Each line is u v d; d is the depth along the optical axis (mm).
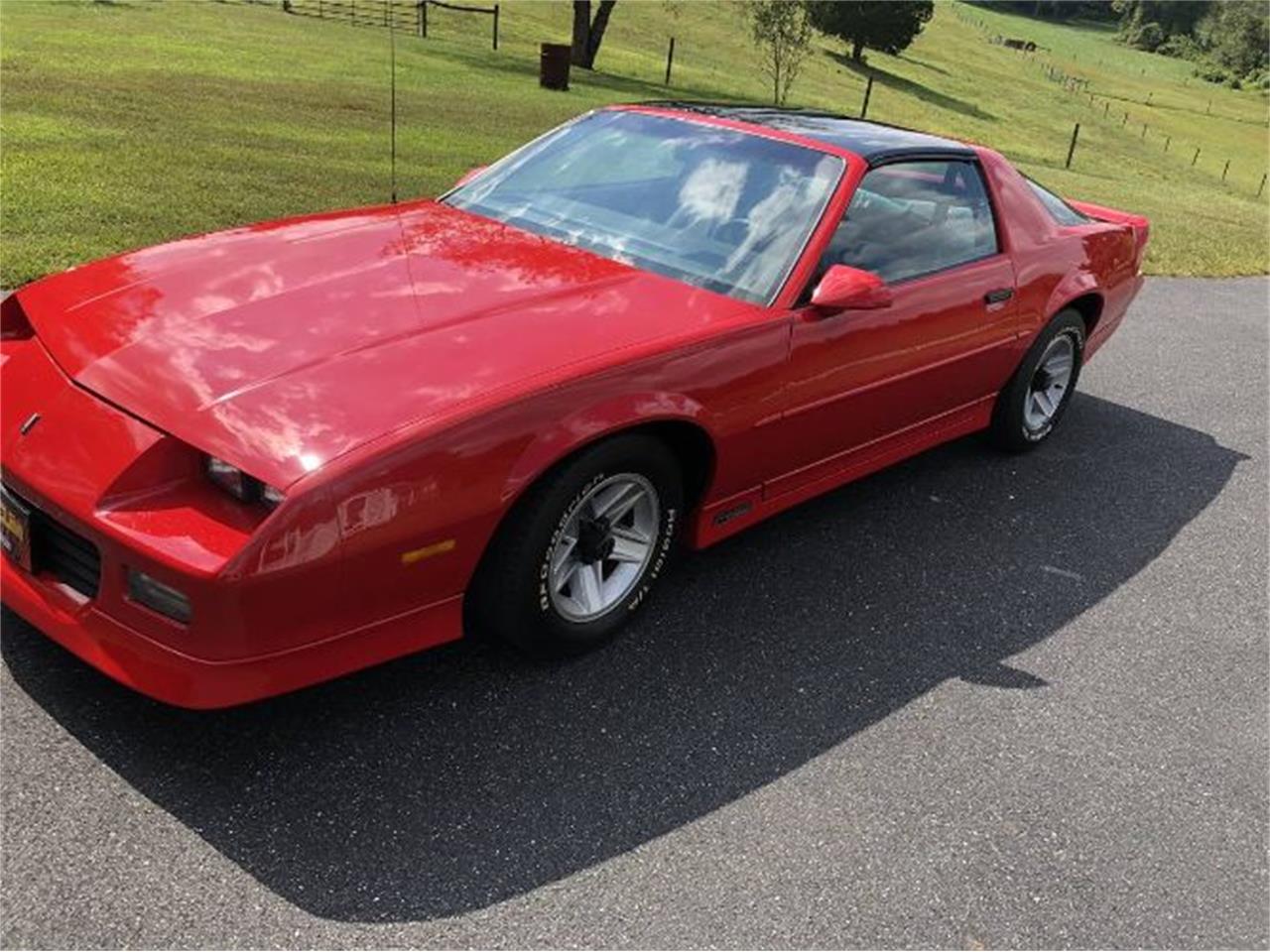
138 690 2488
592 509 3107
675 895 2432
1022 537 4434
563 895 2393
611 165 4023
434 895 2350
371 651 2668
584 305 3178
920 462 5062
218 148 10203
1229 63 123500
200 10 24562
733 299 3396
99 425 2539
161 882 2295
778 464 3652
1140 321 8391
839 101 37500
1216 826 2906
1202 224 15828
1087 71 95375
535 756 2807
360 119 13641
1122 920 2549
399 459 2484
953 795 2879
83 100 11906
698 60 39281
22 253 6047
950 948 2400
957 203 4301
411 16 30109
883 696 3264
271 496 2367
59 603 2607
